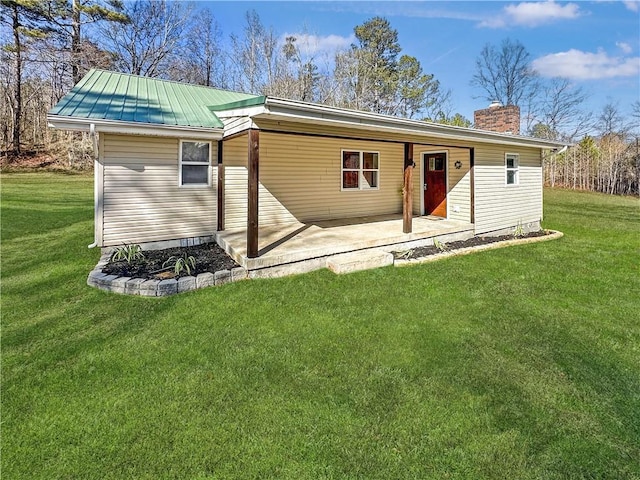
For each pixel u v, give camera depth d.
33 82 23.20
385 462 2.13
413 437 2.32
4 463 2.11
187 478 2.01
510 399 2.71
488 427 2.41
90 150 22.12
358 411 2.56
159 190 6.89
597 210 14.89
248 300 4.62
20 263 6.17
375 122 5.95
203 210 7.44
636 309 4.47
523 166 9.98
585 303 4.67
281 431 2.37
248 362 3.21
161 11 23.38
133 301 4.57
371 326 3.94
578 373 3.06
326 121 5.36
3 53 19.12
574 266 6.41
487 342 3.59
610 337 3.73
